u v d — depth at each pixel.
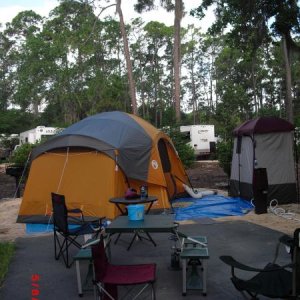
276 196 10.29
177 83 25.19
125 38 26.09
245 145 10.81
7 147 37.81
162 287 4.84
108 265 4.16
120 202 6.88
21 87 43.66
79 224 6.91
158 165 9.58
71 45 35.69
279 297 3.53
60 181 9.02
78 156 9.09
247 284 3.72
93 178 8.87
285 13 11.25
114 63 39.31
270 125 10.27
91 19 32.38
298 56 13.56
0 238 7.71
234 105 41.62
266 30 12.14
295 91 44.62
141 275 3.90
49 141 9.42
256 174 9.39
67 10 32.75
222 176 18.64
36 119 50.69
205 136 31.27
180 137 20.44
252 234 7.33
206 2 13.62
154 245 6.68
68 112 42.59
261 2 11.56
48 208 8.95
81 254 4.69
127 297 4.52
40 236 7.75
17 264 5.93
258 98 50.97
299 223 8.23
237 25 12.70
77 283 5.02
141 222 5.06
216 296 4.52
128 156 9.11
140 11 26.42
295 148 10.64
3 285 5.07
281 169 10.35
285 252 6.11
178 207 10.30
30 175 9.32
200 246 5.00
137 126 9.95
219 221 8.65
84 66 36.72
